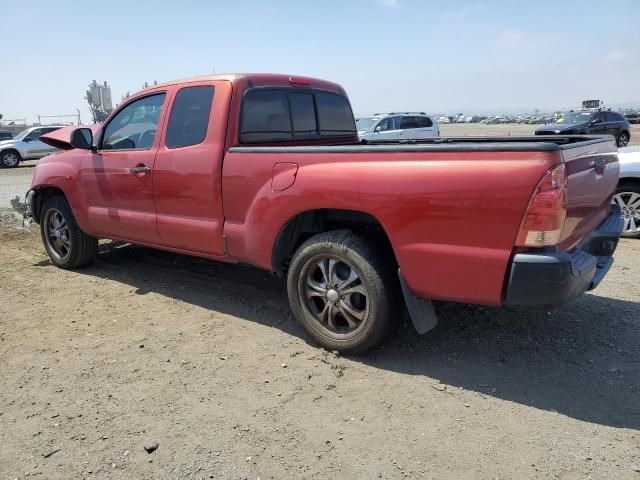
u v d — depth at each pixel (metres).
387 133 18.38
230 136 4.09
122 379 3.43
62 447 2.76
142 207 4.77
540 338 3.87
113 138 5.06
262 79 4.37
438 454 2.65
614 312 4.32
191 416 3.01
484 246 2.93
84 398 3.21
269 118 4.43
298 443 2.76
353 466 2.58
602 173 3.51
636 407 3.01
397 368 3.50
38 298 4.95
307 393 3.23
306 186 3.51
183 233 4.44
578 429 2.82
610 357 3.58
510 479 2.47
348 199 3.34
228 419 2.97
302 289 3.78
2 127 39.19
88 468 2.60
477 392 3.20
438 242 3.06
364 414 3.00
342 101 5.39
